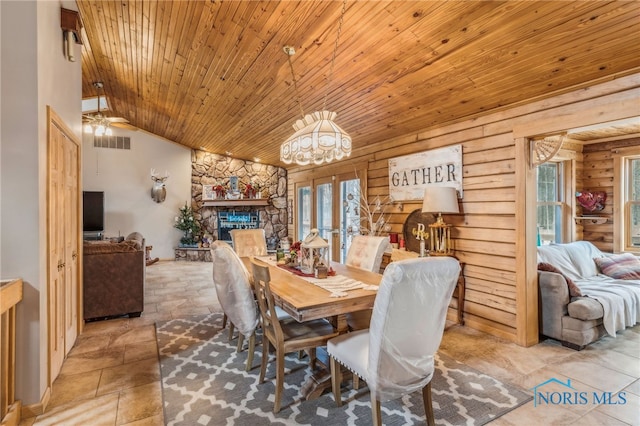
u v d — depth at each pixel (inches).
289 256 131.4
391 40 97.7
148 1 109.0
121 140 312.8
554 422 77.1
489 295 131.0
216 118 215.9
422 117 145.4
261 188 347.9
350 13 90.2
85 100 242.7
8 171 78.5
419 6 82.4
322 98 147.5
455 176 142.5
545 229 183.2
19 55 79.0
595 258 165.6
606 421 77.5
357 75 121.9
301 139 95.3
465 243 139.8
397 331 63.9
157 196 318.3
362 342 80.2
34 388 80.6
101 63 171.2
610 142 176.2
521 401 85.2
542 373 99.7
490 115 128.9
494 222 128.1
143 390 91.8
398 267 60.4
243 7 98.5
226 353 115.2
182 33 122.8
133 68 169.2
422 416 79.2
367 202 200.7
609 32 77.8
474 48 93.4
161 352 116.3
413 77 115.0
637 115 89.7
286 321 97.4
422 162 159.2
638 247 170.2
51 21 92.4
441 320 69.3
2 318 74.2
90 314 147.1
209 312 163.2
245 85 152.9
